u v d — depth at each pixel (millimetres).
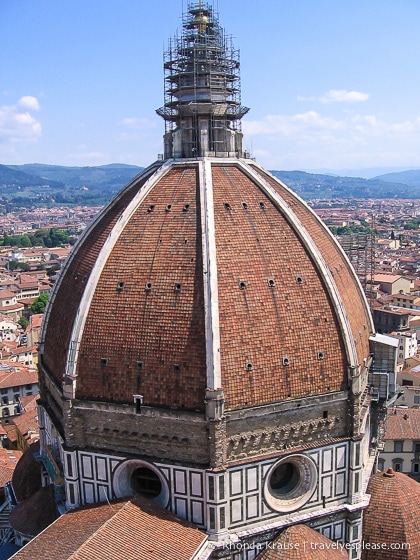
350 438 81125
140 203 85688
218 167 88438
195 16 98500
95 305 80125
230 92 97500
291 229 84375
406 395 191625
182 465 75250
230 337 74750
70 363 79062
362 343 90562
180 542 71562
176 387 74750
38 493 90938
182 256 78562
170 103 95875
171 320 76000
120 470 79125
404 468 163750
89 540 67625
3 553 91062
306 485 81125
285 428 77812
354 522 82625
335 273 88188
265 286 78500
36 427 173750
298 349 78062
